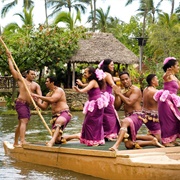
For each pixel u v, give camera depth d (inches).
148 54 1488.7
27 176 275.3
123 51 987.9
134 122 280.4
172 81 295.3
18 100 343.9
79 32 908.0
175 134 291.3
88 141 304.0
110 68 333.4
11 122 620.7
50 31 859.4
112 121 330.0
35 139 433.4
